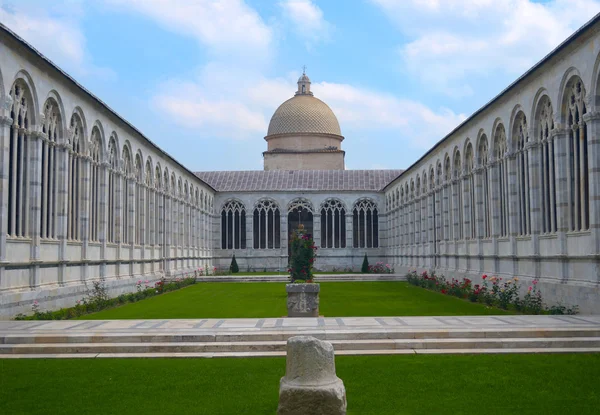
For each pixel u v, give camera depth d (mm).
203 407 12742
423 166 58719
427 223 56438
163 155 53281
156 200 51969
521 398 13188
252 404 12938
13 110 26781
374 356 17875
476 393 13617
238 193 80125
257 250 79750
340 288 48594
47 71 29438
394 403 12875
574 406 12562
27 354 18406
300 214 82438
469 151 43938
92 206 36844
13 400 13289
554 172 29547
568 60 27281
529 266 32344
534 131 31484
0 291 24688
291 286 26172
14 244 26469
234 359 17719
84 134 34719
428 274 55125
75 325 22031
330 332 19703
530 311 27094
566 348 18656
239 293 42875
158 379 15188
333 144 96000
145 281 46125
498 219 37844
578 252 26781
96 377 15430
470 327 20625
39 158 28641
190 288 49094
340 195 80500
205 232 74625
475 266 41938
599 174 25188
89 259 34906
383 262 79875
